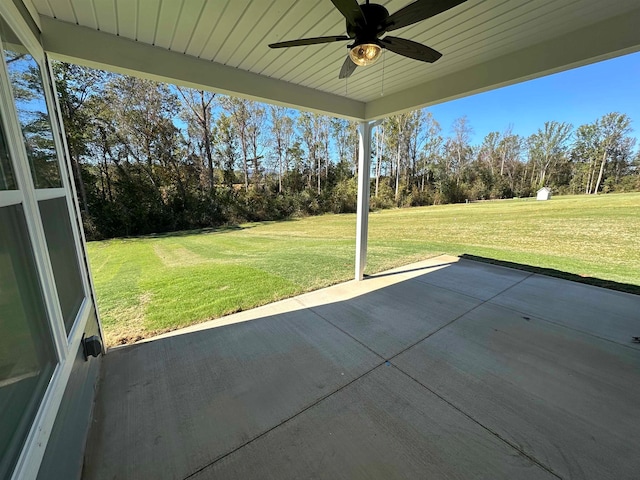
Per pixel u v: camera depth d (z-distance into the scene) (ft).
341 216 53.31
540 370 6.73
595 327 8.83
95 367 6.68
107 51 6.79
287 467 4.42
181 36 6.94
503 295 11.64
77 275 6.69
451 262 17.35
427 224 37.73
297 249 23.84
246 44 7.37
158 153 41.06
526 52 7.82
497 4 5.94
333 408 5.64
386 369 6.87
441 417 5.35
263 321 9.65
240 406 5.74
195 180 44.65
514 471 4.25
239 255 22.16
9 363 3.01
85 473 4.33
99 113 36.81
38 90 5.59
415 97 10.56
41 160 5.39
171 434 5.07
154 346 8.13
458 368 6.86
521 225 33.35
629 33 6.26
